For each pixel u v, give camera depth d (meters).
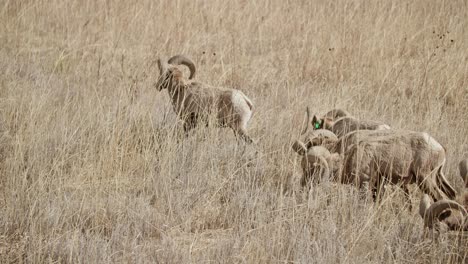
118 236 27.08
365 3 67.38
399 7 65.62
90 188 31.06
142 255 25.62
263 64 56.16
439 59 52.16
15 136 36.12
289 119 38.75
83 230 28.48
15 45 59.22
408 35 59.34
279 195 31.17
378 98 44.06
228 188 31.73
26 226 27.94
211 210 29.88
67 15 66.38
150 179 32.31
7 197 30.34
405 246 26.44
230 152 35.53
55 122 37.44
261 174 33.12
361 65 51.94
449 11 66.06
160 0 66.00
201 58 56.06
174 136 36.22
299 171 33.41
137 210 29.47
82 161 34.22
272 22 65.75
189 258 25.48
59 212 28.61
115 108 38.66
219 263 25.39
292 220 27.95
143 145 35.03
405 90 48.00
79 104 40.19
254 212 29.48
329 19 62.47
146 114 38.94
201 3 70.50
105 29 64.31
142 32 61.44
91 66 53.03
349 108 42.03
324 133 31.09
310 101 42.62
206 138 36.56
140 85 47.28
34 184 30.25
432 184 28.92
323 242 26.16
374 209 28.28
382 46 54.53
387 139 29.48
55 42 61.56
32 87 44.94
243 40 61.00
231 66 53.62
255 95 47.16
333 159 29.52
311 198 28.83
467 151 35.78
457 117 42.94
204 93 37.72
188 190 31.23
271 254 25.47
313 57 54.34
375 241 26.52
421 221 28.17
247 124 38.56
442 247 25.11
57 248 26.06
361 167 29.27
